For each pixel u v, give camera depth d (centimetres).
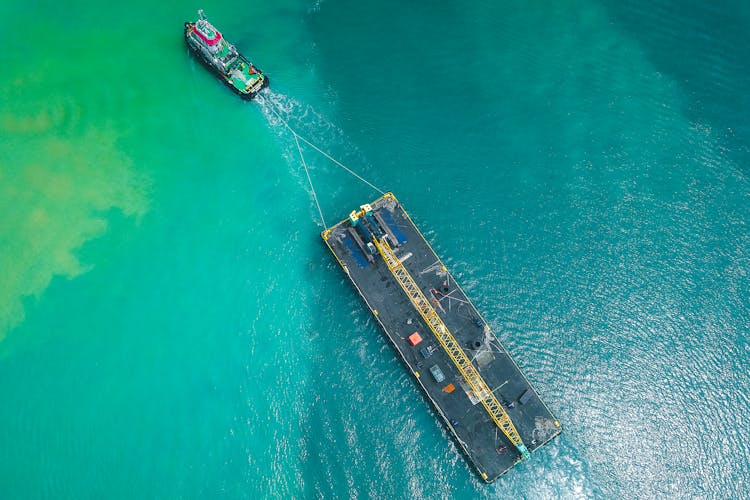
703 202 14138
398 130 14512
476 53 15088
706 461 12544
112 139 14462
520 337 13200
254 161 14400
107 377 13088
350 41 15138
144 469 12544
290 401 12912
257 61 14912
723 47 15250
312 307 13438
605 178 14250
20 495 12406
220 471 12550
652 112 14750
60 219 13975
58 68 14862
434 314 12912
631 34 15375
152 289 13612
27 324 13388
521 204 14038
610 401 12875
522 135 14500
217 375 13075
